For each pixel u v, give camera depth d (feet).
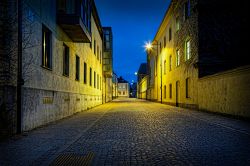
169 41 98.53
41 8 34.12
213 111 52.95
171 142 22.85
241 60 61.21
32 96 30.89
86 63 69.87
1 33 25.02
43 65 36.06
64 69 47.88
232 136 25.82
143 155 18.21
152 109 70.64
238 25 61.62
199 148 20.31
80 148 20.75
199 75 61.62
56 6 41.29
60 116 43.62
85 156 18.16
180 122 38.45
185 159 17.01
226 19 61.72
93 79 84.48
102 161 16.78
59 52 43.06
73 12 43.16
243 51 61.31
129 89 445.78
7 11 25.82
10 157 17.90
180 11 79.15
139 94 297.74
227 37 61.52
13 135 26.25
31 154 18.75
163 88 115.14
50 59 38.50
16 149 20.35
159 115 50.75
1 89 24.72
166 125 34.91
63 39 45.55
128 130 30.42
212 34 61.67
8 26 25.76
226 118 43.86
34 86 31.50
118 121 40.29
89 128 32.27
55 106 40.65
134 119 43.21
